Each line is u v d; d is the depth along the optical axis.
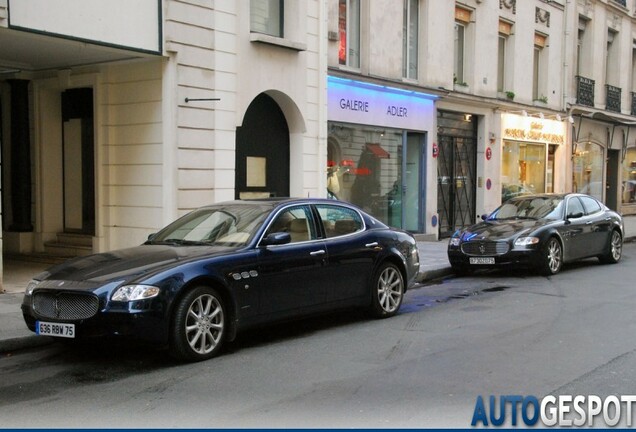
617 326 7.98
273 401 5.34
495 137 21.05
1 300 9.17
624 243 20.14
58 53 10.92
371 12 16.06
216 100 11.91
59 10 9.59
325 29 14.34
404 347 7.07
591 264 14.48
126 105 11.91
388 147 17.16
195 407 5.22
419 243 17.31
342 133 15.72
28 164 13.12
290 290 7.38
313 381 5.88
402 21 17.17
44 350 7.07
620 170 29.56
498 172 21.28
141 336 6.14
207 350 6.62
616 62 28.27
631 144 30.20
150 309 6.16
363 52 16.05
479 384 5.72
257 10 13.31
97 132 12.09
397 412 5.05
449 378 5.90
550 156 24.61
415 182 18.39
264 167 13.74
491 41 20.45
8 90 13.12
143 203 11.78
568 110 24.66
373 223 8.77
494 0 20.45
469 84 19.83
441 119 19.33
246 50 12.53
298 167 14.14
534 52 23.44
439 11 18.27
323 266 7.75
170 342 6.36
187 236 7.68
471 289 11.13
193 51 11.54
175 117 11.35
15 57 11.30
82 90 12.81
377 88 16.31
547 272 12.41
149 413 5.09
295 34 13.72
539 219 13.02
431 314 8.94
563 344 7.08
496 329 7.89
